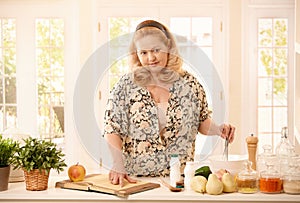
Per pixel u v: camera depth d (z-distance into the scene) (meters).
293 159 2.65
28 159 2.70
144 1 5.38
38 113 5.58
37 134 5.58
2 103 5.59
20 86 5.57
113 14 5.41
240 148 5.38
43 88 5.56
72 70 5.50
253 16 5.39
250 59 5.41
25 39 5.52
